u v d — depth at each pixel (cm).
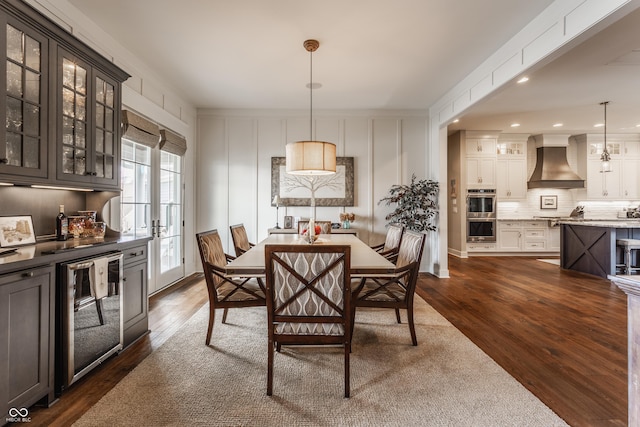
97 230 263
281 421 165
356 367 221
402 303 258
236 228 362
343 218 513
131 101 338
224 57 345
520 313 336
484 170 700
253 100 488
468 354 241
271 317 189
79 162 232
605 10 205
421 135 536
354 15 268
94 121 245
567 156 756
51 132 205
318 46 318
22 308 160
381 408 176
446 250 505
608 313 335
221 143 528
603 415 171
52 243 222
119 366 221
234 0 248
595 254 514
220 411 173
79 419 165
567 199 764
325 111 532
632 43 309
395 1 250
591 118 586
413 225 502
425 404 180
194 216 520
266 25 283
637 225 482
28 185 201
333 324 189
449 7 257
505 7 257
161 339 267
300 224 447
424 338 270
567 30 238
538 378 208
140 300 267
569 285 454
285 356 238
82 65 232
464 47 324
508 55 311
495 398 185
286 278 188
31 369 166
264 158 530
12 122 181
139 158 373
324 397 186
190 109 503
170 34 299
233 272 210
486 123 626
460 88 415
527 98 473
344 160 528
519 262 639
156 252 407
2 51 171
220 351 245
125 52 328
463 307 355
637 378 117
